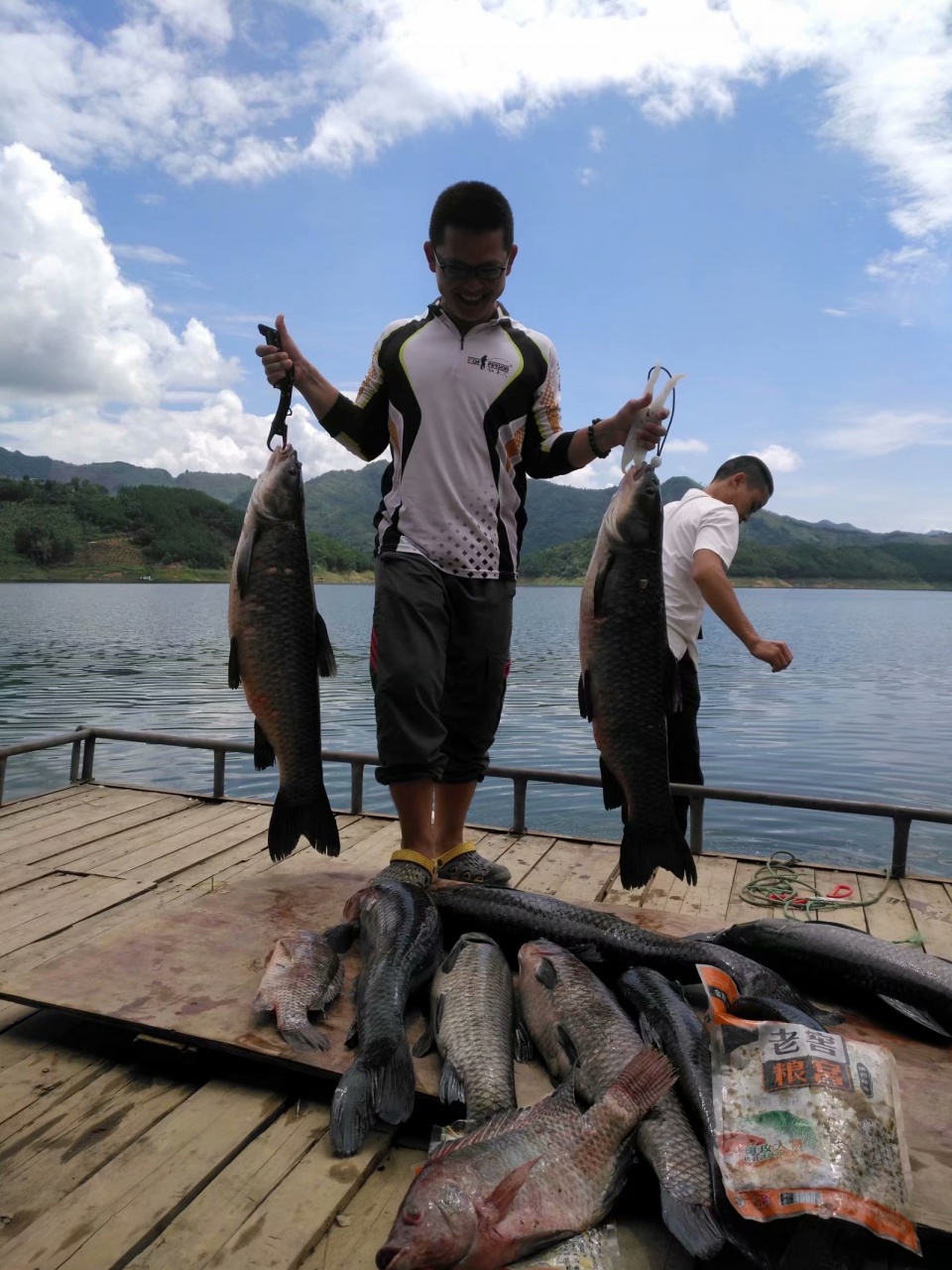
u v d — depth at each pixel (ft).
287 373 11.54
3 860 15.58
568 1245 6.35
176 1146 7.54
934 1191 6.71
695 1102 7.42
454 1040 8.47
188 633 138.00
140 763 42.39
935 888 15.10
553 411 12.71
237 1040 8.48
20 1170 7.18
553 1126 6.89
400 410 12.18
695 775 16.99
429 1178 6.23
